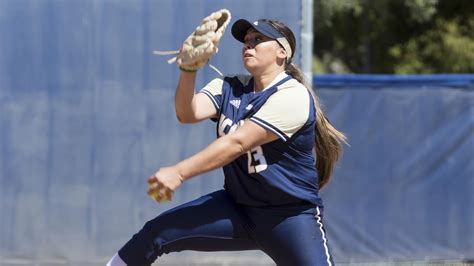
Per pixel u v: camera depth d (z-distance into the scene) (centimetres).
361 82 2800
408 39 5956
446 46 5669
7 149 2672
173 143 2689
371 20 6078
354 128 2800
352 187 2795
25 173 2672
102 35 2677
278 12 2656
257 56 1521
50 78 2675
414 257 2822
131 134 2686
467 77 2845
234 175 1537
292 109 1482
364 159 2805
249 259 2717
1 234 2666
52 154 2677
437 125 2839
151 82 2686
